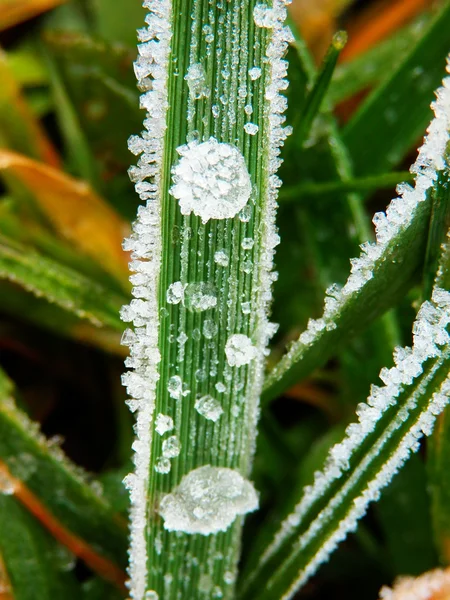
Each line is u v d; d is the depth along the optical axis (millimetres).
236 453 60
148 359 58
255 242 58
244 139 57
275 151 57
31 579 64
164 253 57
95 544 65
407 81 71
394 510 69
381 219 58
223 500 59
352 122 72
